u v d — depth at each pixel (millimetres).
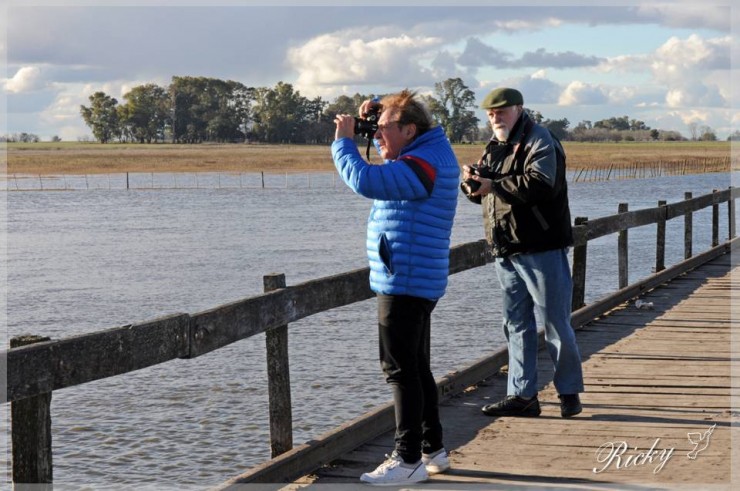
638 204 46281
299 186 71375
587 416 5887
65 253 25734
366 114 4496
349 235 30422
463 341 12547
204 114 192000
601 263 20797
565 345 5730
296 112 188125
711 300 10898
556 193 5492
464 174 5637
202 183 77188
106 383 10234
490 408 5949
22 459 3508
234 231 32375
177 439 8242
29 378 3428
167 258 24219
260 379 10461
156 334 4094
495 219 5695
